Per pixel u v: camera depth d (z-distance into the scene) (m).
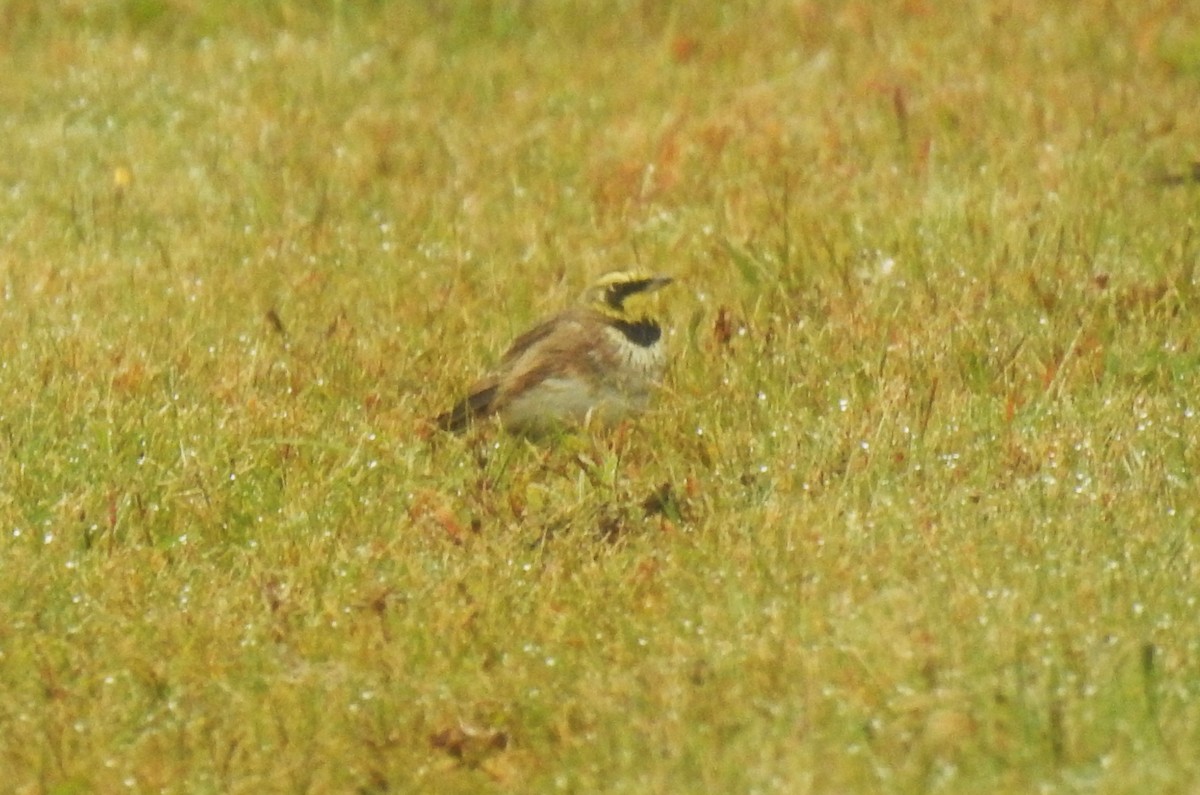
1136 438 11.59
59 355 13.30
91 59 21.08
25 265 15.52
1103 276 14.07
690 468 11.76
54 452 11.81
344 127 19.00
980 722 8.48
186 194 17.36
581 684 9.30
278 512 11.25
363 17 22.36
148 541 11.08
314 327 14.13
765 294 14.47
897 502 10.84
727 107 18.89
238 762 8.95
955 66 19.56
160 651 9.87
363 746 9.07
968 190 16.06
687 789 8.34
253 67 20.89
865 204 16.19
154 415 12.23
